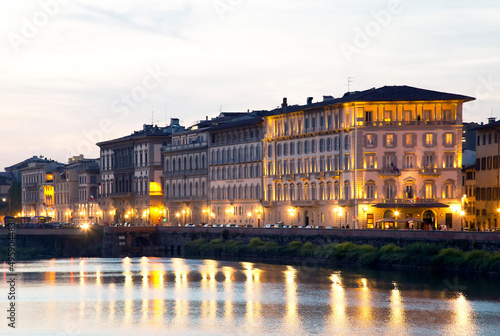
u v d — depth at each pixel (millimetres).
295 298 135625
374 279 154500
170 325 117000
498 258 154500
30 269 185000
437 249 166125
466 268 159125
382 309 125750
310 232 197250
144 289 147750
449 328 114312
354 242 185625
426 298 133750
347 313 123312
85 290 147125
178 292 143750
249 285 151000
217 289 146750
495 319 119000
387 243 177250
